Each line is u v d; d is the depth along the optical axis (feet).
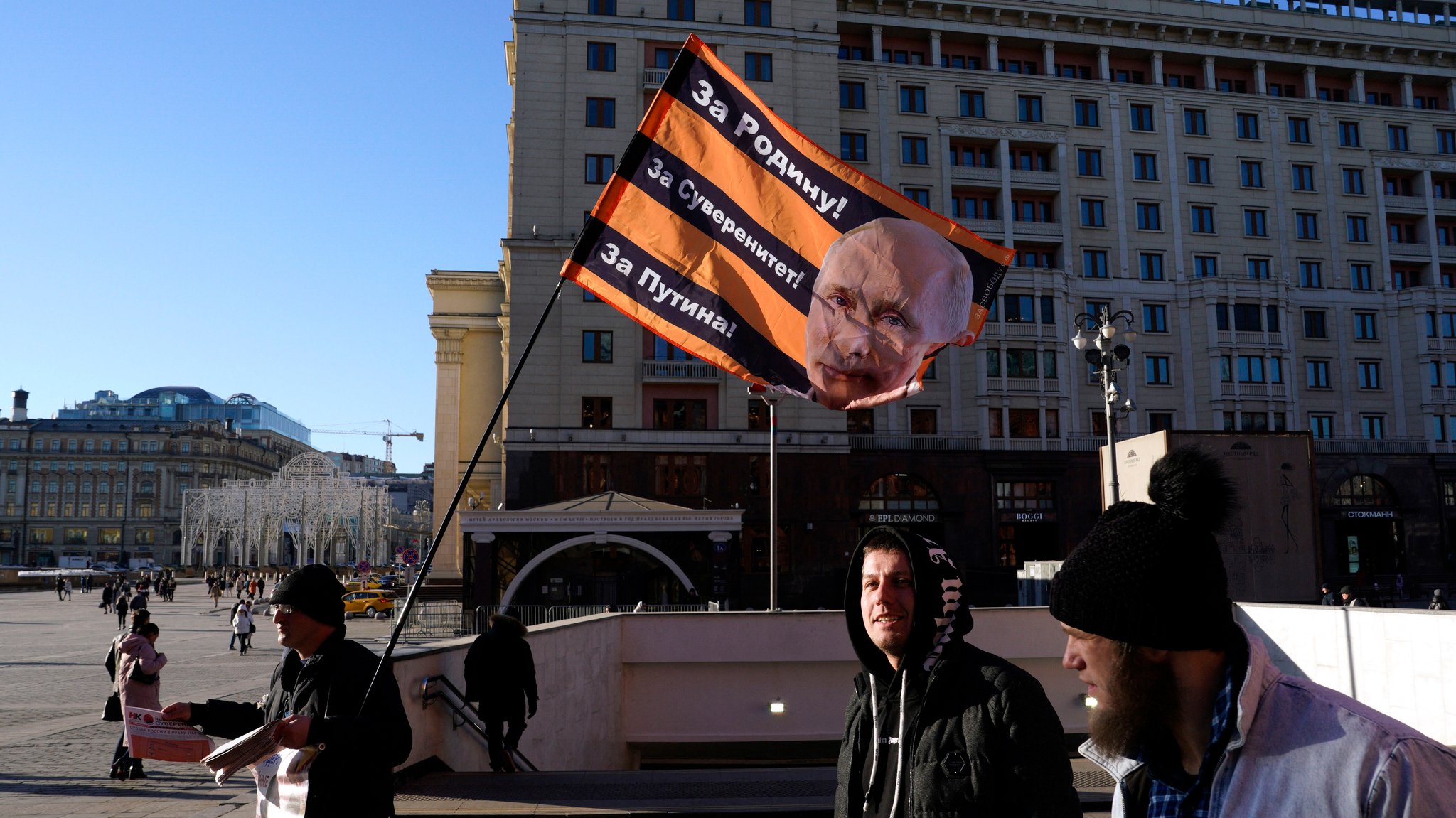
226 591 255.70
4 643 99.45
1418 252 187.73
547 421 144.56
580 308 147.33
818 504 148.15
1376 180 187.62
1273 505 54.29
